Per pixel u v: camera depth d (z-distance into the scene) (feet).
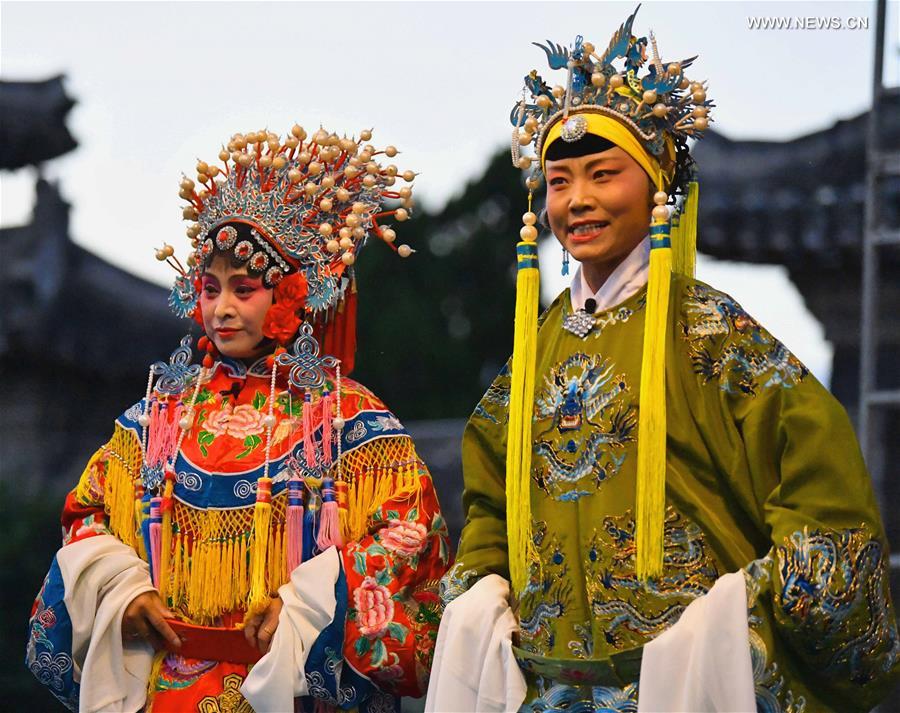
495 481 27.99
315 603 27.66
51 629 29.25
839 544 23.67
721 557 24.77
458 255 124.47
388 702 29.17
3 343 89.56
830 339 70.95
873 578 23.85
